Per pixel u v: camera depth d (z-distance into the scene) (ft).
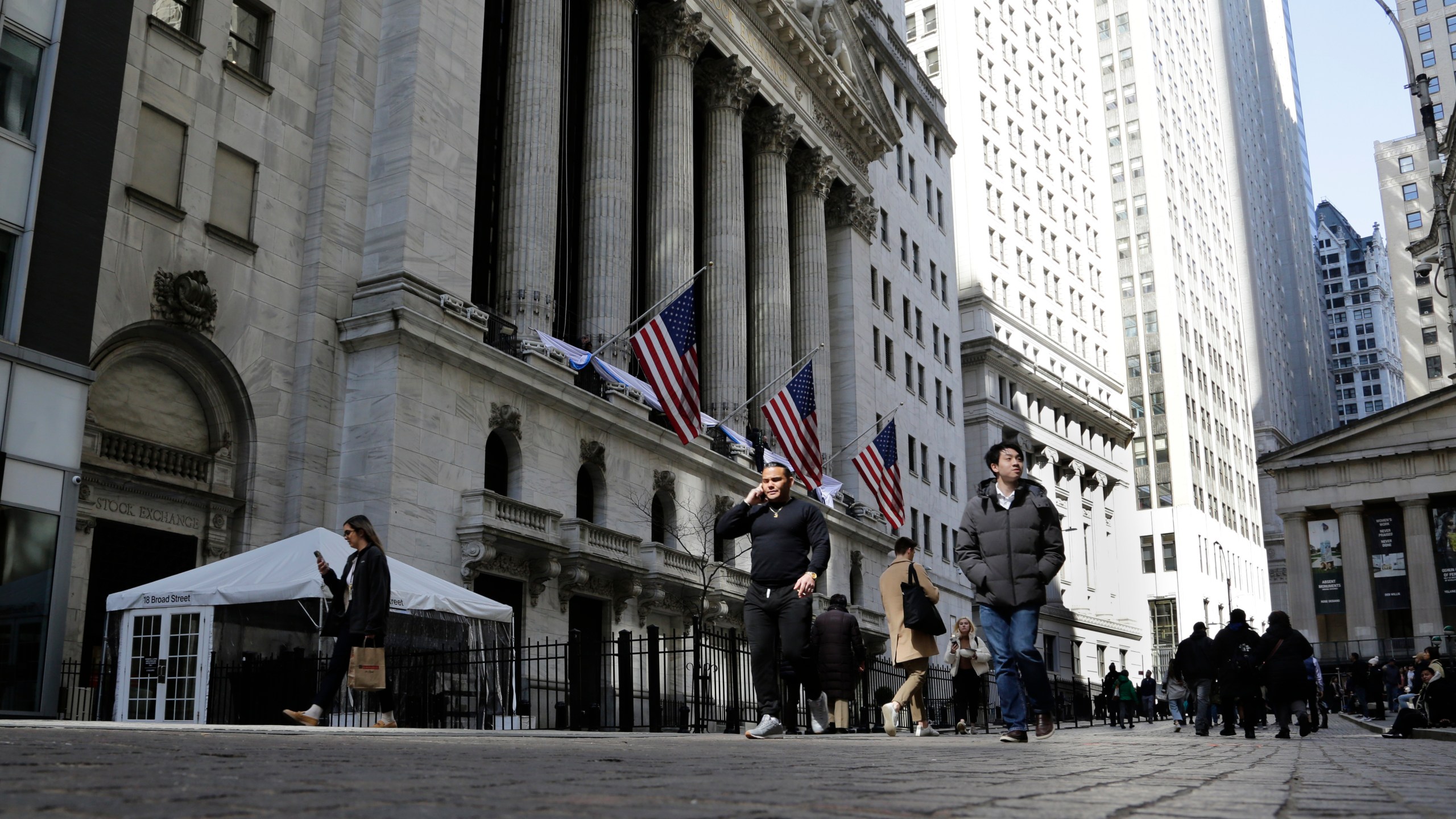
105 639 59.77
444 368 87.71
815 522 35.58
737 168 139.64
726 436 127.75
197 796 9.60
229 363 78.38
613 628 100.07
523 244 102.63
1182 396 322.96
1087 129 319.88
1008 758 21.94
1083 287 299.99
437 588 65.41
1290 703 56.54
